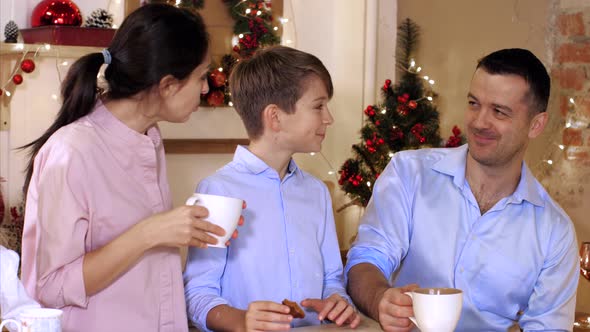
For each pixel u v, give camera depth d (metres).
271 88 1.61
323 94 1.63
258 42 3.10
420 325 1.23
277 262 1.62
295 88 1.60
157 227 1.26
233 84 1.68
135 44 1.33
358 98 3.38
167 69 1.33
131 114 1.37
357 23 3.35
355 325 1.45
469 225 1.75
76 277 1.25
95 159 1.32
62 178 1.27
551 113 3.53
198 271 1.55
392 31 3.48
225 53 3.14
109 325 1.32
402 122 2.93
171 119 1.40
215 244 1.30
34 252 1.32
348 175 2.92
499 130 1.64
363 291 1.58
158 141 1.47
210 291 1.52
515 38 3.63
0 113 2.86
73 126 1.33
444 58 3.58
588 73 3.43
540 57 3.58
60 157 1.29
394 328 1.40
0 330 1.06
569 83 3.49
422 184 1.80
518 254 1.72
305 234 1.66
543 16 3.56
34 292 1.31
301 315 1.38
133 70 1.33
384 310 1.42
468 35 3.62
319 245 1.70
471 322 1.73
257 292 1.59
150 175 1.40
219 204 1.28
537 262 1.72
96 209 1.31
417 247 1.78
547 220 1.72
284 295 1.61
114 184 1.34
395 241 1.77
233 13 3.11
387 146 2.88
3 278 1.10
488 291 1.73
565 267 1.71
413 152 1.87
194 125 3.16
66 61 2.90
